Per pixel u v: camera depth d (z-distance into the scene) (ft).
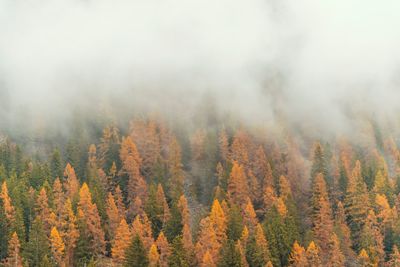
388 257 273.75
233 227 258.16
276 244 251.60
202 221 246.06
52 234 225.97
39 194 256.52
